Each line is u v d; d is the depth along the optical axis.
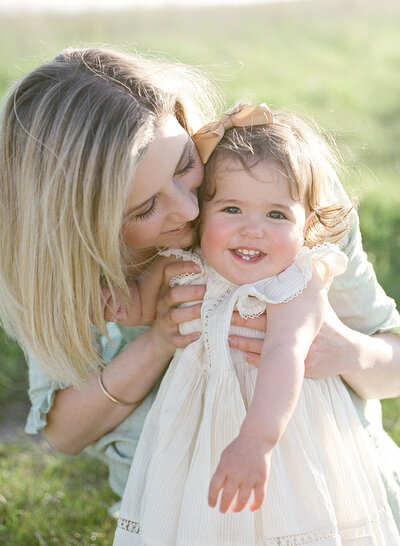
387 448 1.99
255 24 12.16
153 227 1.74
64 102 1.70
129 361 2.00
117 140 1.65
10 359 4.02
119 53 1.83
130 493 1.90
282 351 1.71
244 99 2.02
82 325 1.82
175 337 1.90
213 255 1.82
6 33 10.21
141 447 1.93
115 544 1.90
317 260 1.86
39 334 1.84
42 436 3.50
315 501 1.75
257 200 1.78
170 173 1.70
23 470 3.23
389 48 10.95
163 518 1.79
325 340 1.86
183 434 1.82
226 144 1.82
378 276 4.52
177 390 1.84
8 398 3.79
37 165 1.72
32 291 1.80
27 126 1.74
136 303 1.95
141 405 2.09
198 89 1.95
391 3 14.02
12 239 1.82
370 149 6.85
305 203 1.88
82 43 2.06
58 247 1.74
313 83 8.88
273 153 1.79
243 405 1.78
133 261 1.94
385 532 1.84
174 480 1.80
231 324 1.83
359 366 1.90
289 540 1.73
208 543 1.74
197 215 1.76
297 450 1.77
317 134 2.07
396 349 2.02
